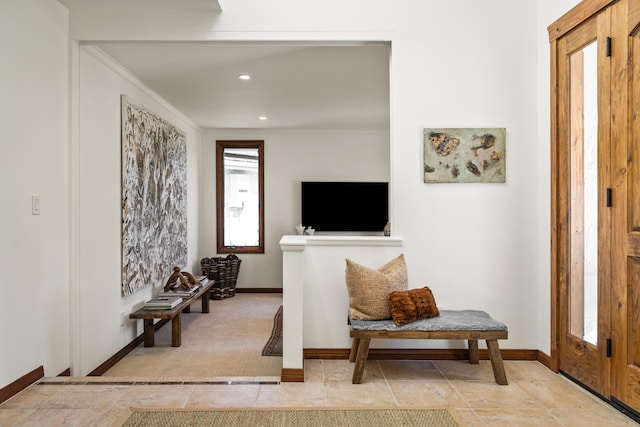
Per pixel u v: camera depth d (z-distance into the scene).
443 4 3.30
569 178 2.94
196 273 7.18
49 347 3.01
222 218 7.52
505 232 3.31
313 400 2.56
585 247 2.78
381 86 4.88
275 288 7.54
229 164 7.58
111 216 3.99
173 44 3.42
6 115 2.57
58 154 3.12
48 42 2.99
